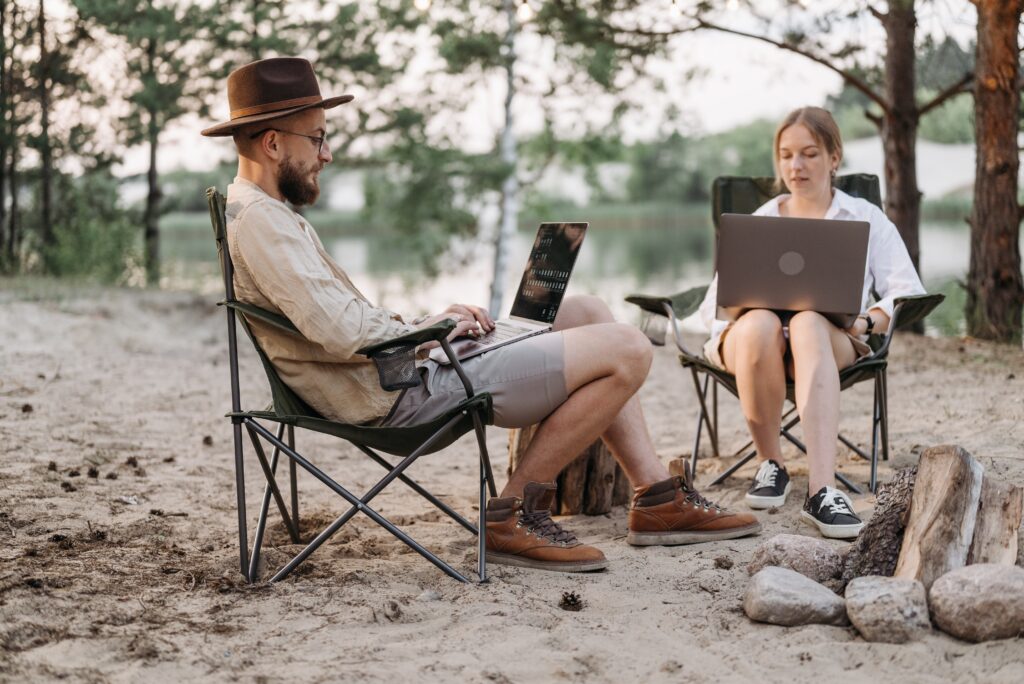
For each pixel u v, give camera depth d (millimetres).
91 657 2004
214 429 4508
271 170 2596
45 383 5078
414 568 2656
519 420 2648
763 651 2078
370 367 2582
